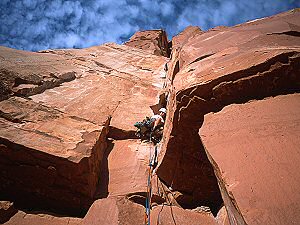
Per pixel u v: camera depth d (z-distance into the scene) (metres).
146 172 4.66
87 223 3.25
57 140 4.39
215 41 5.11
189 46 5.64
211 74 3.32
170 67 9.33
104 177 4.63
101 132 5.28
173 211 3.68
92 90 7.85
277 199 1.63
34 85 6.34
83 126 5.32
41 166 3.96
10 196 4.11
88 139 4.78
